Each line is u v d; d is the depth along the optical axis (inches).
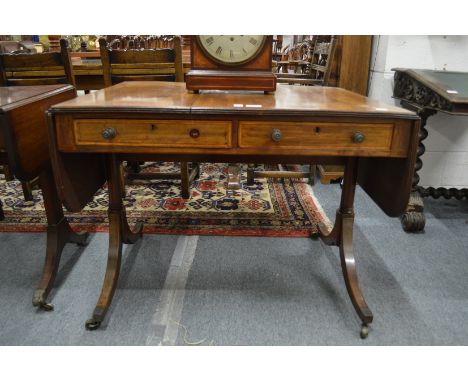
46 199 65.0
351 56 106.0
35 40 222.8
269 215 93.1
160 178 106.2
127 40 136.6
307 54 141.2
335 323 58.6
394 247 80.3
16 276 69.1
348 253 64.8
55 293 64.2
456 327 58.1
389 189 56.2
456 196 96.1
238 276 69.5
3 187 108.8
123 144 49.7
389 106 53.1
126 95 58.7
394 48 97.7
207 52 60.9
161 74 94.1
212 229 85.9
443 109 75.5
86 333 55.8
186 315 59.5
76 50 193.5
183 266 72.2
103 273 70.0
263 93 64.2
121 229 69.1
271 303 62.6
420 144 87.4
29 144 56.2
